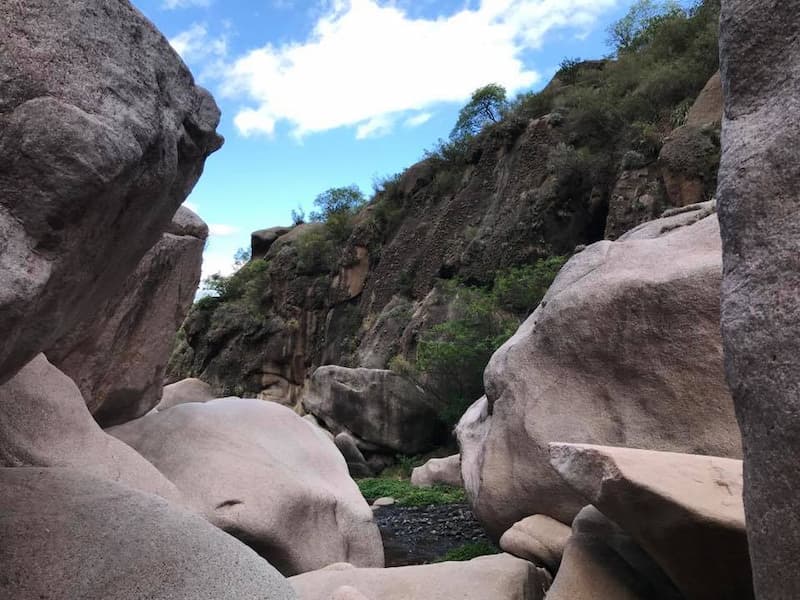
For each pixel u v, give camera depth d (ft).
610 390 13.42
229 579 6.04
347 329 65.05
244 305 80.53
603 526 9.62
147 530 6.28
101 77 4.42
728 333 5.18
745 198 5.20
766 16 5.41
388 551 20.48
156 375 17.53
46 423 11.79
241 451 15.90
